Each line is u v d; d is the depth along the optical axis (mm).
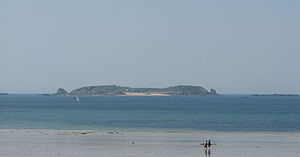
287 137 71875
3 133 75500
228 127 95938
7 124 100188
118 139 67188
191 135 74375
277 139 68812
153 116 136375
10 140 64562
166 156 51500
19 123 103438
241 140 67188
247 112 167250
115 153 53031
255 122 111750
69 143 61719
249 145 61250
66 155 51156
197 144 62000
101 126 96438
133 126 97000
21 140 64625
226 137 71500
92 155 51375
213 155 52594
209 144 59906
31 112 161500
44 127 92500
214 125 101125
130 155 51750
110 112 164625
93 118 124750
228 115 144000
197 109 196250
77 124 101812
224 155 52656
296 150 56562
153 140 66188
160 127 94688
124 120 116875
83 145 59750
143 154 52594
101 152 53656
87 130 85125
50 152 53125
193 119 122188
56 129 87562
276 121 115875
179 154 53031
